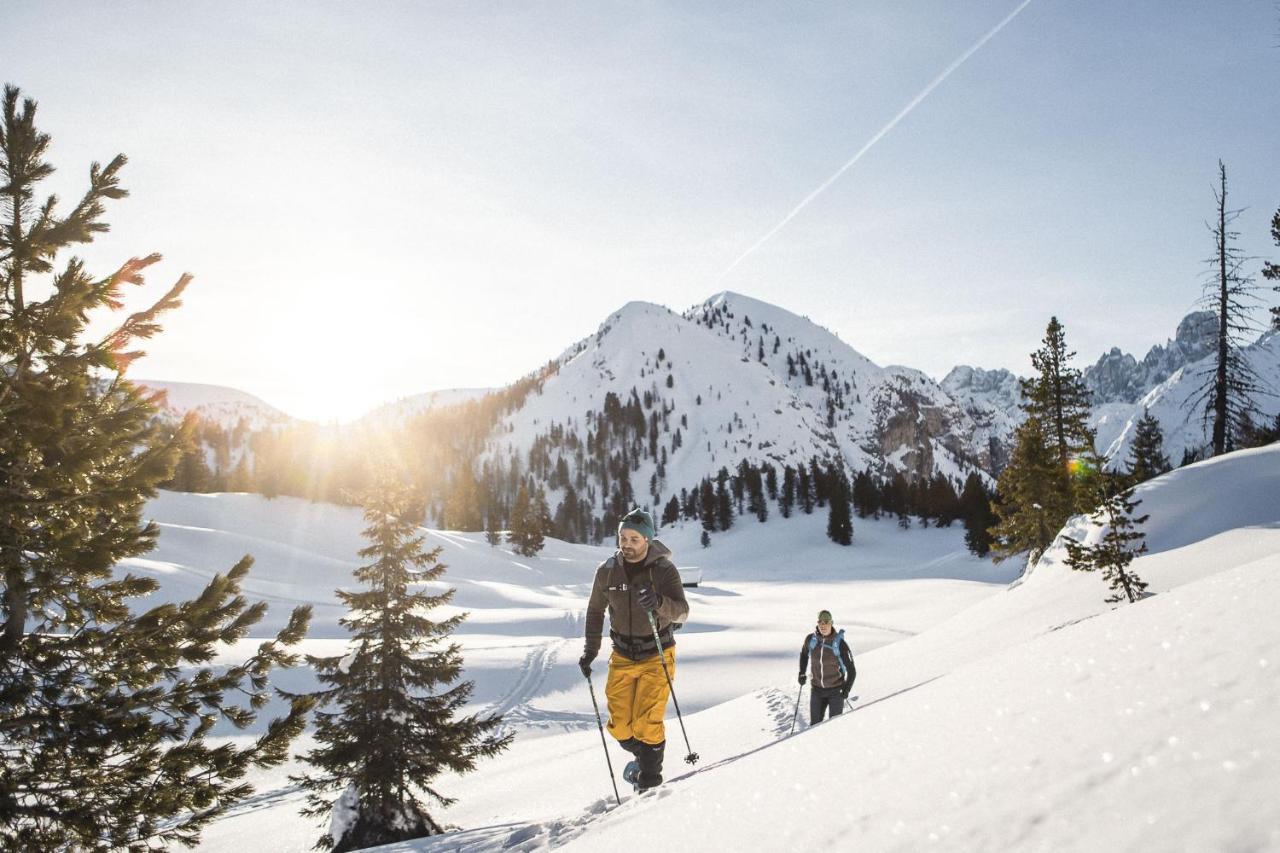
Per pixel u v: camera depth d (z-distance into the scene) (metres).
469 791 16.30
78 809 5.35
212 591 6.14
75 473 5.32
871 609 52.03
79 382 5.31
